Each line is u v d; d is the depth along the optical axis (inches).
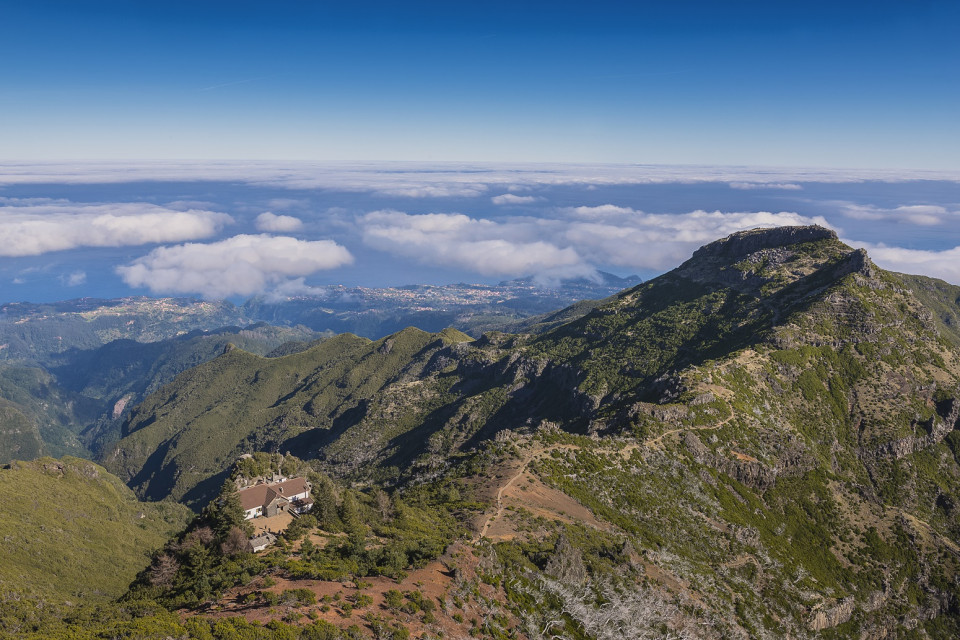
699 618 4247.0
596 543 4753.9
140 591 3629.4
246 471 5767.7
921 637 6067.9
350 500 4448.8
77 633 2546.8
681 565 4953.3
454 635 2775.6
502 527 4729.3
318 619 2596.0
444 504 5497.1
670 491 6318.9
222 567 3452.3
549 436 6943.9
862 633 5703.7
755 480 7091.5
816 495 7244.1
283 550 3668.8
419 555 3464.6
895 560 6658.5
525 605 3334.2
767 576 5600.4
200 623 2536.9
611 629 3469.5
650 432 7204.7
